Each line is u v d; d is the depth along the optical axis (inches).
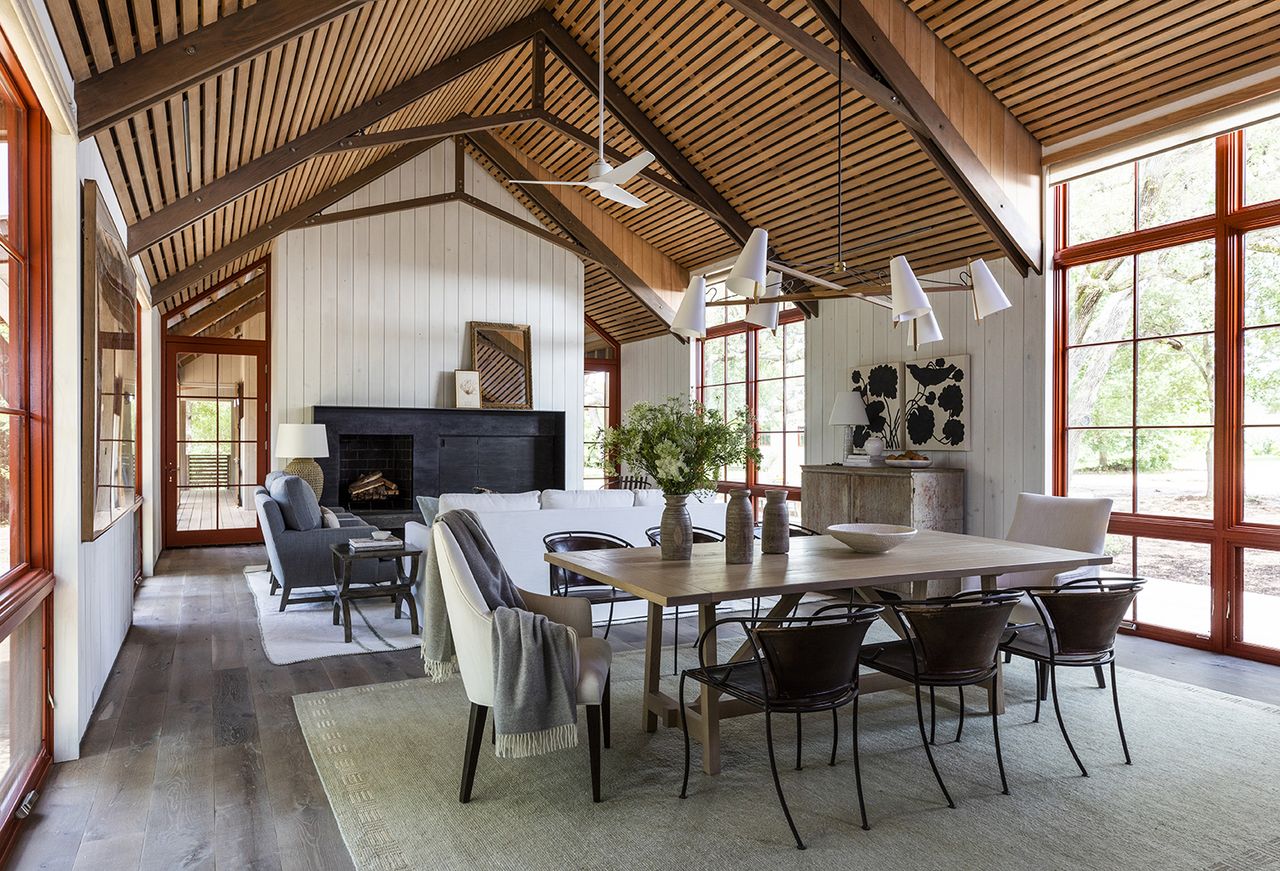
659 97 271.4
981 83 215.0
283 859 97.7
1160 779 120.5
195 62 131.7
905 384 268.5
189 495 358.3
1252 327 188.9
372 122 229.1
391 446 361.4
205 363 360.5
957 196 235.1
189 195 208.1
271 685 164.7
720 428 138.8
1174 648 197.5
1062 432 227.0
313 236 340.2
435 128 241.0
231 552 341.7
